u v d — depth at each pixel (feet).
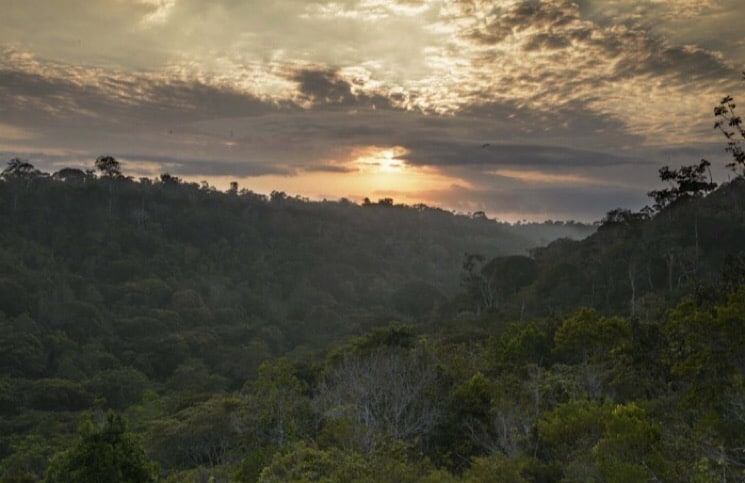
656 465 40.09
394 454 48.96
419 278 403.54
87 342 204.64
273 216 428.15
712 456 38.45
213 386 174.19
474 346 117.29
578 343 86.74
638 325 75.46
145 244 320.29
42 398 151.94
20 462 99.76
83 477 53.31
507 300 206.39
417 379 75.87
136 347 207.10
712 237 169.07
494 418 65.72
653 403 58.08
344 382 76.59
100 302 244.42
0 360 172.86
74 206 328.90
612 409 50.11
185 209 381.40
